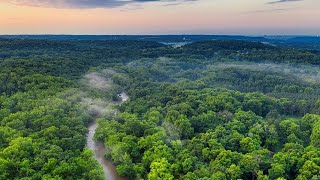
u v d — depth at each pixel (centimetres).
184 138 15075
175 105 17950
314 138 14788
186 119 15875
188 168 11550
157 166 11400
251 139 13862
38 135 13138
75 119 15450
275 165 11738
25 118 14612
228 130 15200
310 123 16862
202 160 12750
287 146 13562
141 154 13412
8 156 11000
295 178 11856
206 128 15638
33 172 10469
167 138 14112
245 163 11719
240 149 13588
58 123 14538
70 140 12900
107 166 13125
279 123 16550
